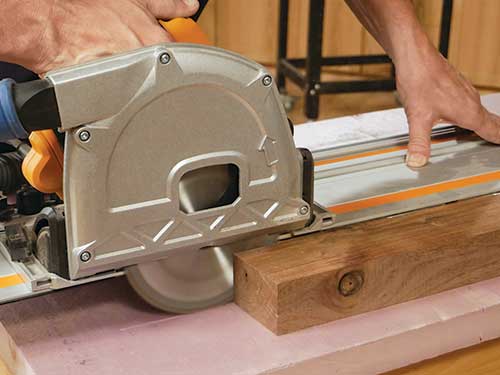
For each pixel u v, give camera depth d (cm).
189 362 96
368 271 106
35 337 100
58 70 87
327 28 375
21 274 102
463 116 150
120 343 99
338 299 105
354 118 178
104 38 94
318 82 325
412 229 117
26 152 113
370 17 154
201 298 107
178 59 90
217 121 94
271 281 100
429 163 147
